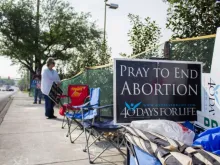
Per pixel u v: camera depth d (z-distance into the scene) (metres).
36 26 24.80
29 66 25.67
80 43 26.53
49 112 7.46
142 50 7.39
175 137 2.20
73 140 4.73
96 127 3.52
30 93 24.11
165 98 2.85
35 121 6.96
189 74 2.93
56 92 5.30
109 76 5.61
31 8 25.36
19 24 24.33
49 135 5.17
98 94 4.40
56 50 26.73
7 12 24.00
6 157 3.72
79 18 27.45
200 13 4.02
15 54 24.77
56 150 4.09
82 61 18.67
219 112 2.68
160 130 2.24
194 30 4.15
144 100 2.80
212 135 1.98
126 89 2.77
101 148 4.20
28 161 3.54
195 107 2.91
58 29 26.52
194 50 3.29
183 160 1.61
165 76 2.87
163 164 1.74
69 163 3.46
